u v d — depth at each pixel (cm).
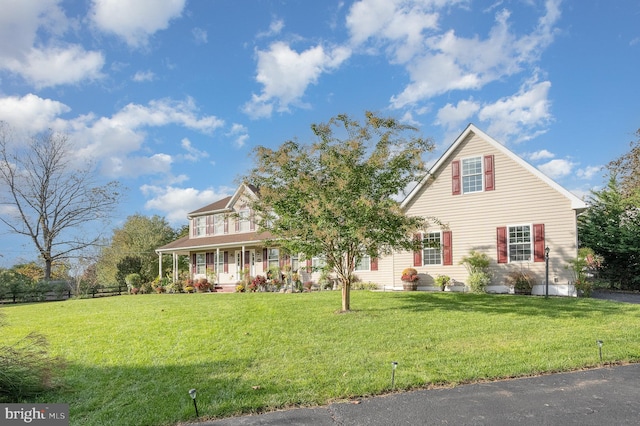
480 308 1268
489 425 435
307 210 1171
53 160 3425
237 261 2920
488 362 666
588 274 2223
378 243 1237
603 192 2231
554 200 1752
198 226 3194
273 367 667
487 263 1833
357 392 536
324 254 1254
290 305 1396
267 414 477
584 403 495
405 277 1986
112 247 3634
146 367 703
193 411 484
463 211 1939
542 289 1736
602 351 730
